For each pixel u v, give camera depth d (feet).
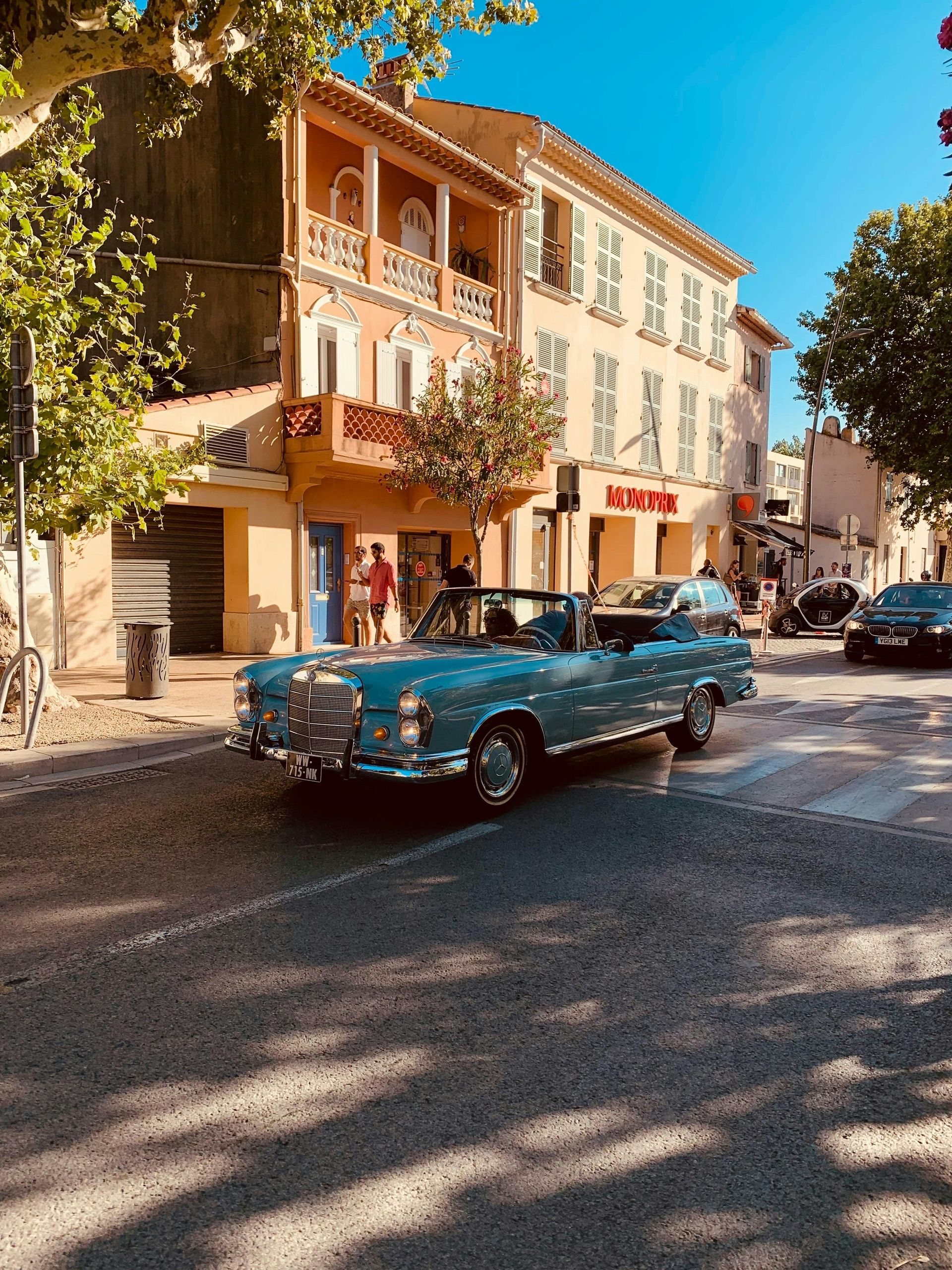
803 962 13.32
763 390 111.14
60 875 16.34
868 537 139.13
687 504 94.22
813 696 41.11
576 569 78.69
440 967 12.85
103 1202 7.97
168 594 49.55
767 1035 11.18
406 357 60.54
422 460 48.26
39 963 12.73
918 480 121.70
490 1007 11.73
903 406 111.45
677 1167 8.60
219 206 53.16
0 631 30.42
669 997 12.12
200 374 54.34
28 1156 8.57
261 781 23.58
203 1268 7.20
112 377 29.50
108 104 57.57
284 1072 10.10
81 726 28.68
